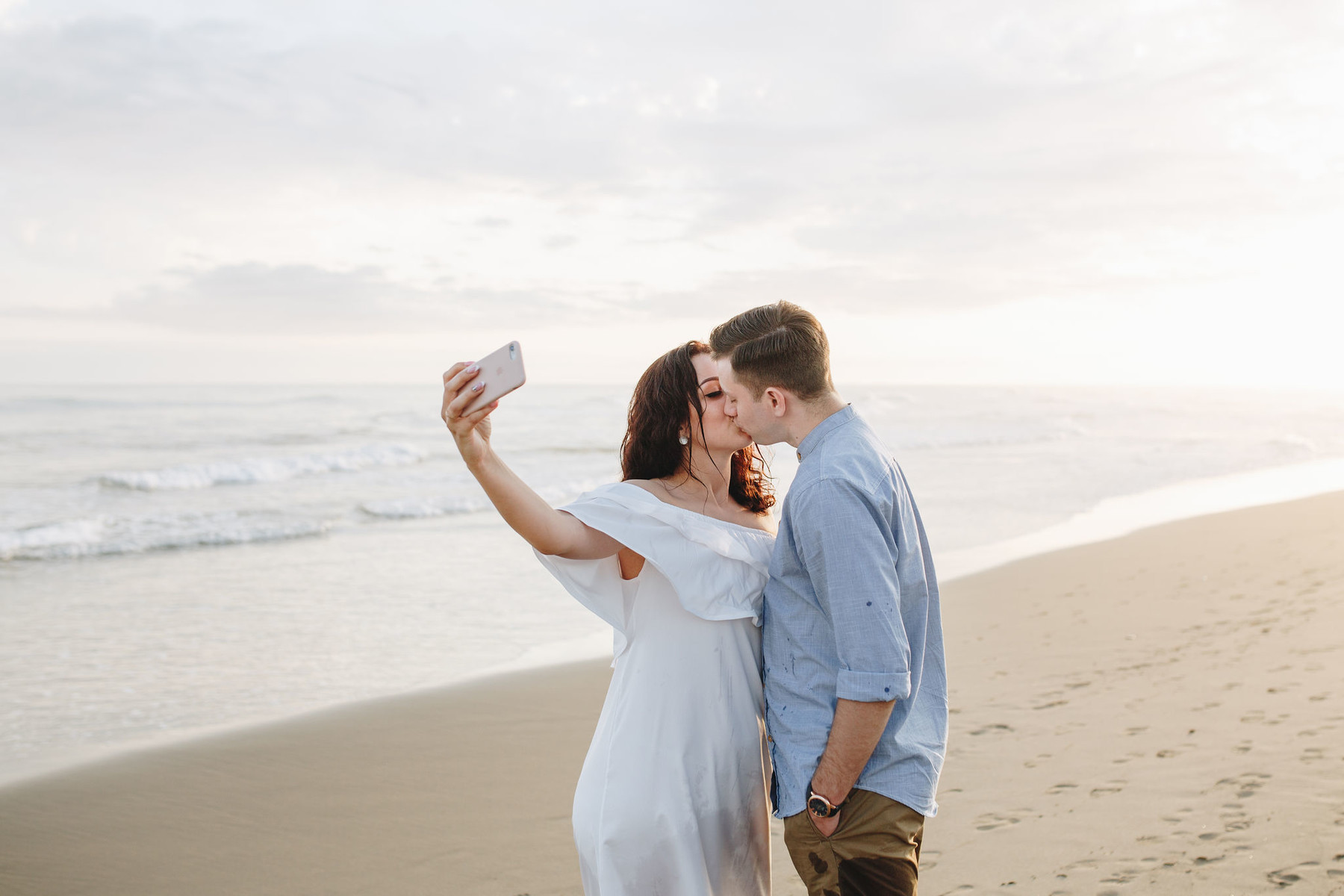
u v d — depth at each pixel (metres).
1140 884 3.05
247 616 8.45
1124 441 29.72
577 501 2.11
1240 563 9.06
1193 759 4.11
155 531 12.82
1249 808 3.53
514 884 3.56
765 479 2.53
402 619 8.31
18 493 17.20
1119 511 13.97
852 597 1.81
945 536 11.84
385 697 6.02
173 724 5.62
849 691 1.81
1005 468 20.83
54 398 39.47
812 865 1.95
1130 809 3.67
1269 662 5.54
